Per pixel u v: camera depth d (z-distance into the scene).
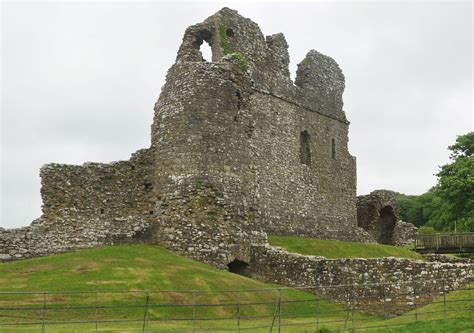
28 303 19.84
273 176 39.09
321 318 23.08
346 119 47.06
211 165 28.97
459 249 41.97
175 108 30.00
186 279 23.70
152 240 29.62
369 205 49.59
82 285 21.73
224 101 30.09
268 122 39.50
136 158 31.27
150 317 20.30
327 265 27.23
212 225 28.08
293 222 40.03
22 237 28.09
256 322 21.22
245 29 38.69
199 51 32.62
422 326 19.34
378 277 26.09
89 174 30.31
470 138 59.62
